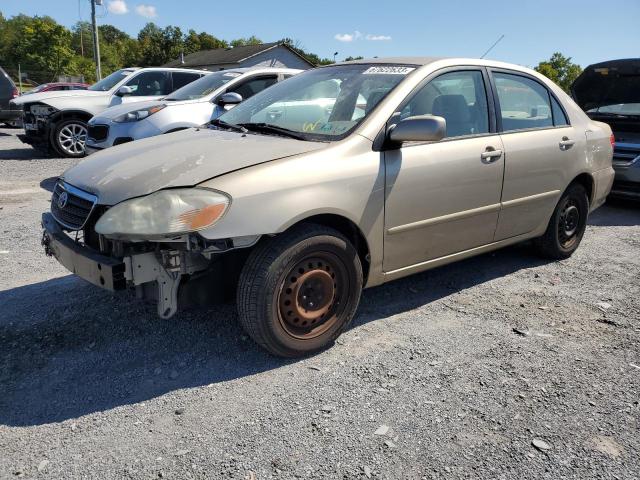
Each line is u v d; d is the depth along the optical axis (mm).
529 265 5145
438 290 4484
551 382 3156
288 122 3861
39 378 3094
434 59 4094
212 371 3197
